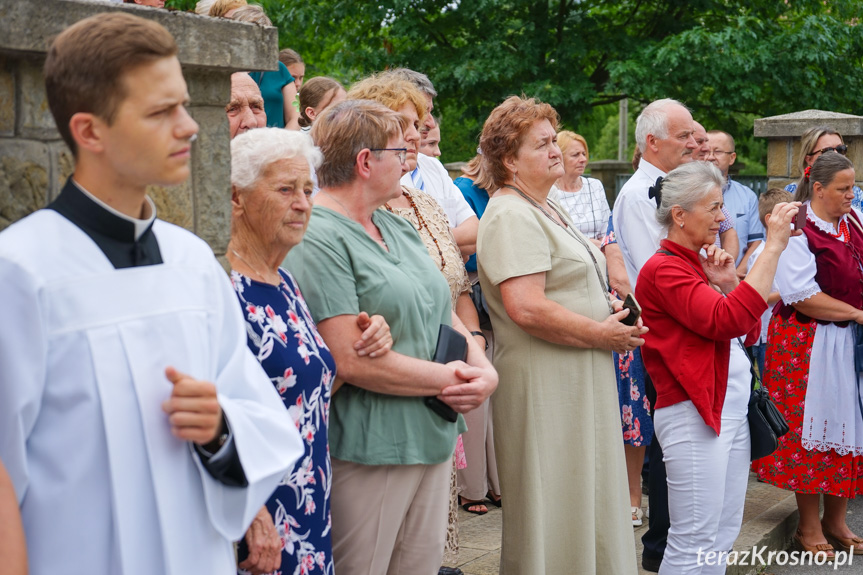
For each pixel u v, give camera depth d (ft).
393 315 8.05
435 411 8.21
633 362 14.57
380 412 8.02
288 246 7.07
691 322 10.57
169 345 4.81
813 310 14.26
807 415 14.33
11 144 5.47
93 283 4.59
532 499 10.11
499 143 10.56
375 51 49.19
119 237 4.74
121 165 4.59
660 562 12.64
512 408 10.32
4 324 4.37
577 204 17.57
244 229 7.00
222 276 5.37
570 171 17.57
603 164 38.47
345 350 7.73
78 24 4.57
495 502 14.85
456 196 13.30
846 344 14.25
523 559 10.16
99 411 4.57
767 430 11.30
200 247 5.27
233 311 5.43
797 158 21.29
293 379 6.79
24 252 4.45
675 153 14.46
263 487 5.15
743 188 20.07
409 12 47.09
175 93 4.62
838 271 14.14
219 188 6.63
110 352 4.60
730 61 41.93
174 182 4.71
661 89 42.57
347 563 8.18
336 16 47.39
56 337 4.48
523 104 10.55
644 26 50.78
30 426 4.45
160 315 4.80
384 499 8.08
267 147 6.89
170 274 4.91
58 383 4.50
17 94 5.48
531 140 10.43
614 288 14.38
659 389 11.10
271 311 6.84
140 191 4.78
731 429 11.13
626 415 14.61
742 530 14.58
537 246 10.03
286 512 6.77
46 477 4.53
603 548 10.37
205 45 6.12
